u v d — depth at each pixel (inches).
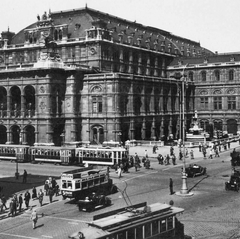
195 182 2166.6
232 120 5241.1
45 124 3715.6
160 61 5442.9
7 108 3929.6
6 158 3223.4
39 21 4414.4
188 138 4306.1
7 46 4692.4
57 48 4409.5
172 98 4879.4
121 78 3885.3
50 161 3024.1
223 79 5280.5
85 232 933.2
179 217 1481.3
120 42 4564.5
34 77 3767.2
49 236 1333.7
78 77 3951.8
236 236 1259.8
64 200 1857.8
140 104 4269.2
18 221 1536.7
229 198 1784.0
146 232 1013.2
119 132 3846.0
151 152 3481.8
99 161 2824.8
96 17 4638.3
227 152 3518.7
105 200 1686.8
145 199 1793.8
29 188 2156.7
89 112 3959.2
